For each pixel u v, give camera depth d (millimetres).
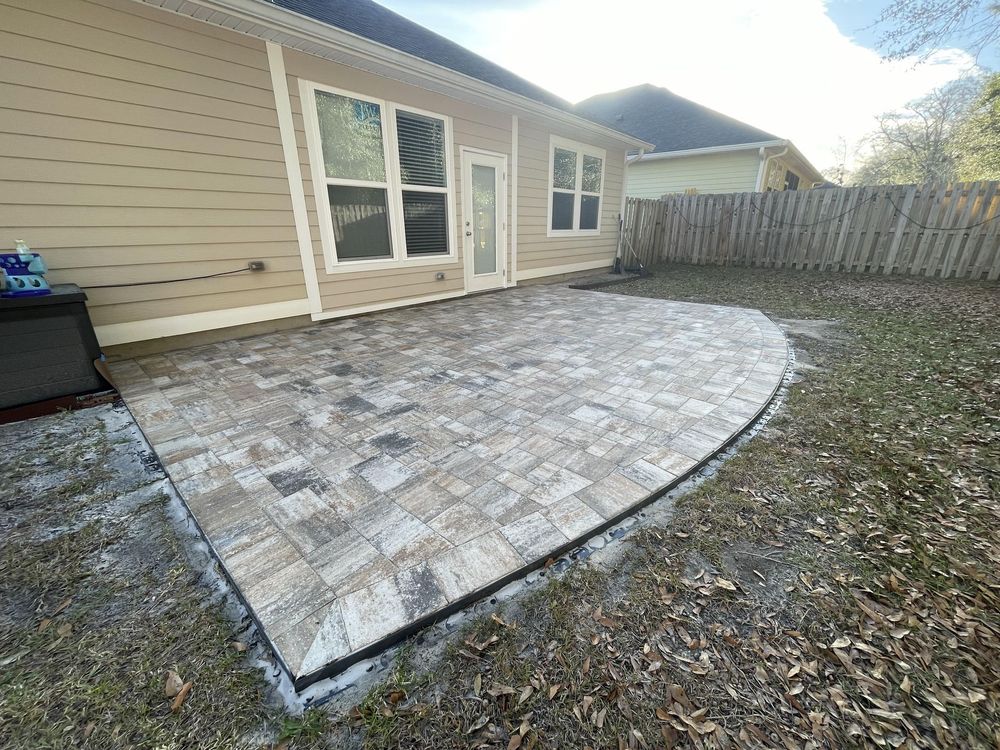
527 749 1096
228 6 3602
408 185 5688
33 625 1413
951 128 18344
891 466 2352
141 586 1575
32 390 2809
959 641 1374
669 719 1162
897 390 3326
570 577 1631
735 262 10180
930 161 19281
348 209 5168
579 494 2049
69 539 1797
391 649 1361
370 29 5434
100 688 1221
